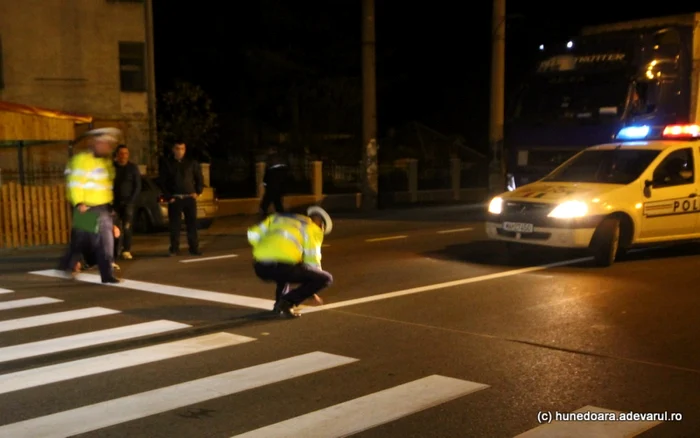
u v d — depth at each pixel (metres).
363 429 5.07
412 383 6.01
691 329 7.69
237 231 17.14
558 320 8.06
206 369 6.42
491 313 8.39
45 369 6.45
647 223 11.46
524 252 12.76
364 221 18.81
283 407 5.49
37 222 14.33
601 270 11.04
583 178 12.23
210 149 31.77
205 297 9.33
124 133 23.89
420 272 10.98
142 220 17.23
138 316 8.34
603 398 5.67
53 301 9.19
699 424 5.15
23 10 22.50
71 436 4.99
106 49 23.50
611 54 15.49
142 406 5.54
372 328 7.76
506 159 16.70
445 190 27.52
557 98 15.95
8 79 22.48
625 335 7.46
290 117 32.72
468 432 5.02
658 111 15.04
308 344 7.17
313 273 8.02
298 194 23.77
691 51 14.97
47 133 15.12
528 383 6.01
